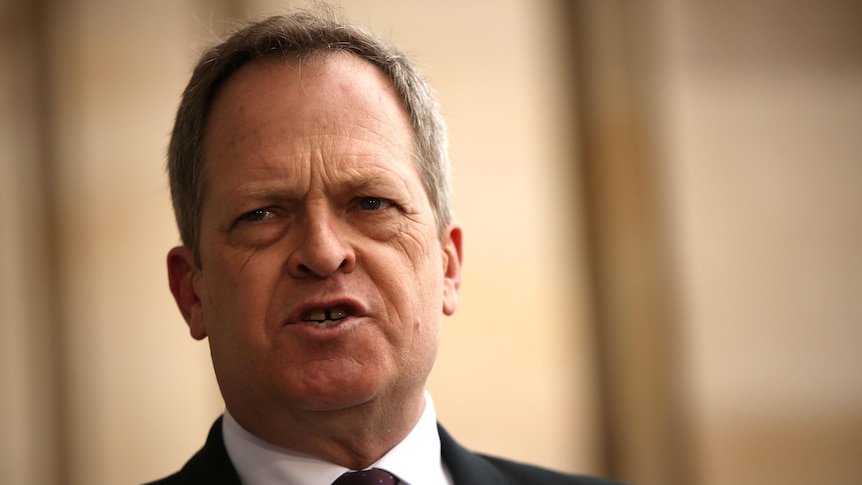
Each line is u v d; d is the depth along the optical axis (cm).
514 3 901
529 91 894
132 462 935
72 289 955
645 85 900
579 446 866
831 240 898
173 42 974
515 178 884
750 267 893
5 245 962
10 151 973
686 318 884
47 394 948
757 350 882
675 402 869
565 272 880
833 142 908
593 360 872
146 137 970
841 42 918
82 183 966
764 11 919
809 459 877
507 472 320
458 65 890
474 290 873
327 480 263
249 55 274
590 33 895
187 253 290
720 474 870
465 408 863
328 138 261
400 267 261
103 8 977
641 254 880
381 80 278
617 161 888
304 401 251
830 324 888
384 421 265
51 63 969
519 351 871
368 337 253
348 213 262
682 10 912
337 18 289
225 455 277
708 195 898
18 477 941
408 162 273
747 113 909
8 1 980
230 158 266
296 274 253
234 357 260
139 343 950
